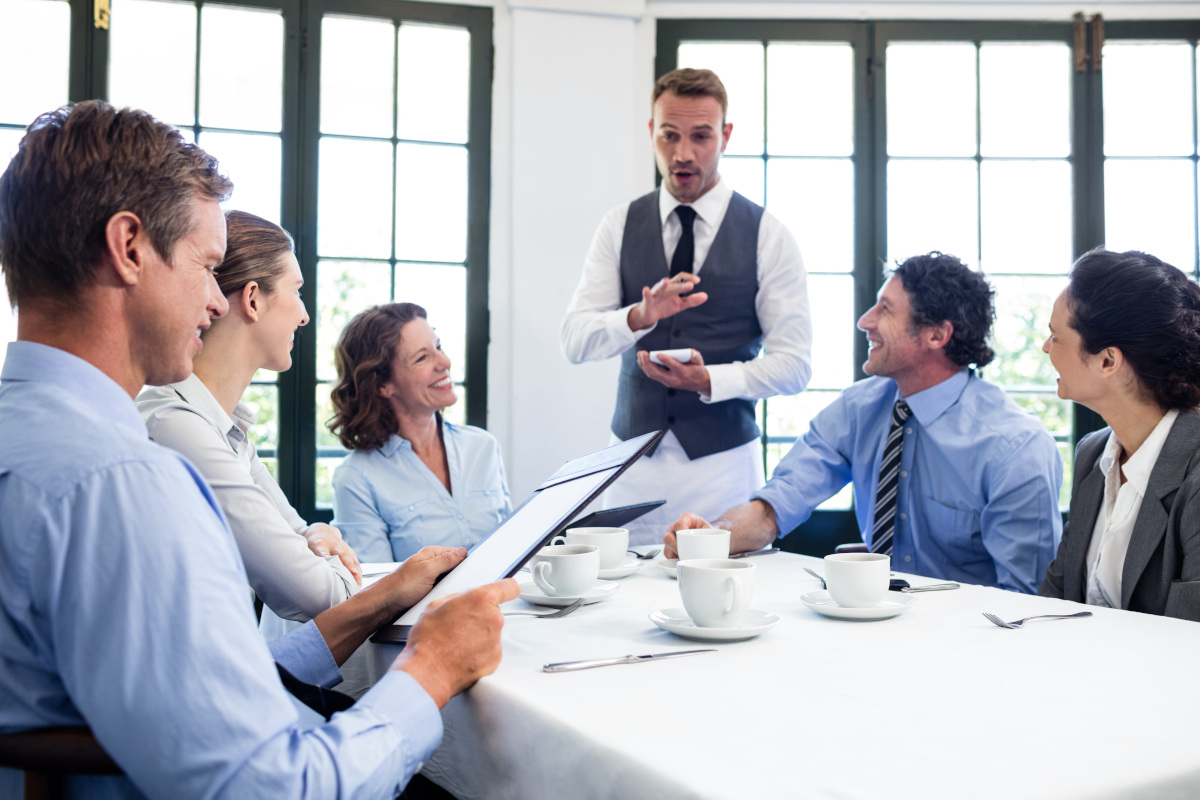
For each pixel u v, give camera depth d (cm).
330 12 309
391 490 199
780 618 99
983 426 166
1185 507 116
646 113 330
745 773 52
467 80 322
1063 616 98
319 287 311
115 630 54
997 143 332
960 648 84
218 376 121
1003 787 50
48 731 58
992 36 329
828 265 332
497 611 76
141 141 66
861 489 189
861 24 330
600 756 58
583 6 321
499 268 322
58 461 56
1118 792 51
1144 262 130
